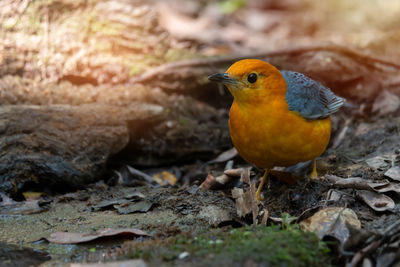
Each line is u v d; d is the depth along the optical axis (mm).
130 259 6262
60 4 12555
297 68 13953
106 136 10672
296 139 8086
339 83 13719
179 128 12125
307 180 9109
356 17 21562
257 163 8750
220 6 21812
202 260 5930
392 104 12352
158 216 8367
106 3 13281
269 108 7957
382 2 22547
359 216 7441
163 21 19031
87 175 10195
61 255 6934
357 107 12672
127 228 7734
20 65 12102
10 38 12094
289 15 22297
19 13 12180
